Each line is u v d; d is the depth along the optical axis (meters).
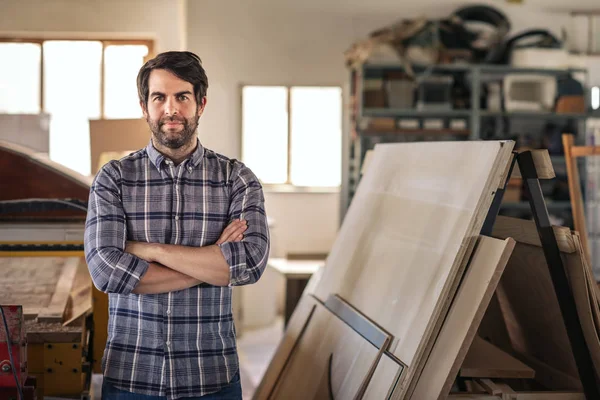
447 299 2.29
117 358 2.08
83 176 3.47
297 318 3.47
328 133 7.55
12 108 5.89
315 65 7.34
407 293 2.50
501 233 2.72
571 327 2.31
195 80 2.12
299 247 7.47
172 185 2.15
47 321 2.75
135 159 2.17
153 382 2.05
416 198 2.77
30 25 5.10
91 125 3.73
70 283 3.12
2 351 2.08
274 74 7.31
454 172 2.53
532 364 2.87
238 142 7.32
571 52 7.53
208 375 2.09
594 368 2.31
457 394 2.40
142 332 2.07
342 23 7.34
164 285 2.05
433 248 2.45
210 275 2.07
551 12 7.54
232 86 7.27
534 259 2.51
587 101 7.30
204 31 7.19
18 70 5.86
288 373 3.23
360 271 3.01
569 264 2.29
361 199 3.41
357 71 6.79
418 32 6.75
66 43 5.79
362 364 2.54
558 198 7.00
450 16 7.34
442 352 2.23
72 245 3.13
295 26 7.29
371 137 7.04
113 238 2.07
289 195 7.44
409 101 6.83
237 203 2.21
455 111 6.87
